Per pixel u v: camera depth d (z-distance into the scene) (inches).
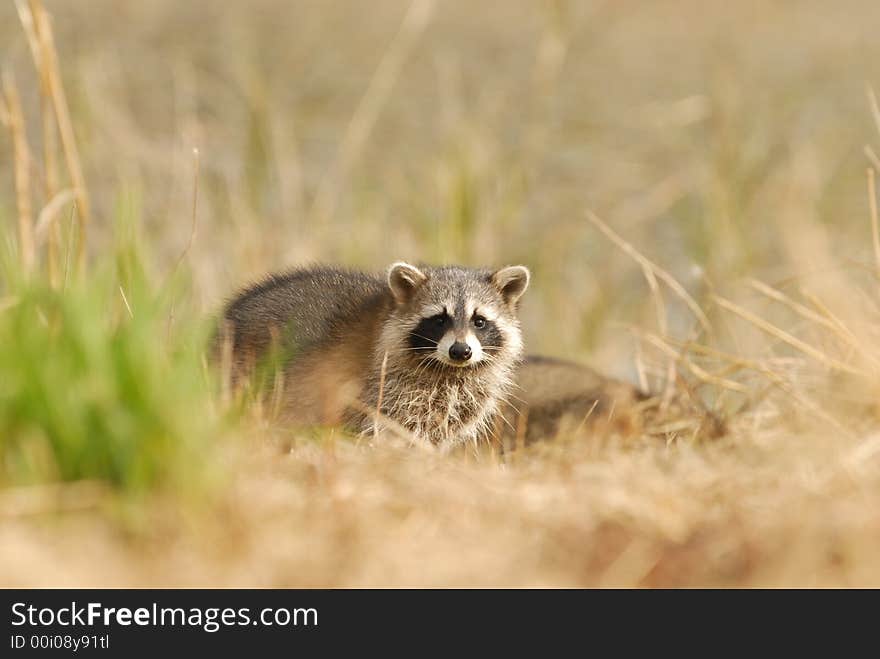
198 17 1159.6
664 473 323.9
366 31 1187.9
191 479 265.9
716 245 663.8
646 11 1218.6
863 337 417.7
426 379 441.1
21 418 273.7
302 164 835.4
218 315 459.2
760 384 453.1
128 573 252.4
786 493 300.5
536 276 722.2
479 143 724.0
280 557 259.9
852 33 1196.5
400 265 439.8
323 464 313.9
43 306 319.9
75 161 447.5
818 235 610.9
